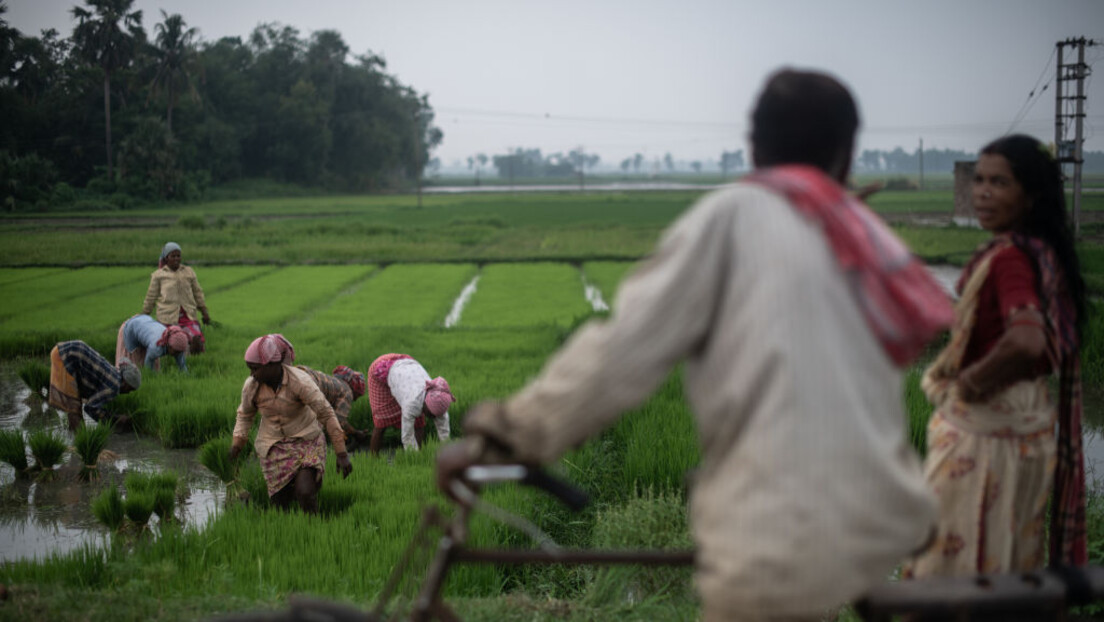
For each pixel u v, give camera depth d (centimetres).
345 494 699
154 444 931
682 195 9881
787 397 155
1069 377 285
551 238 4031
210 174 9425
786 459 155
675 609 432
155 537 642
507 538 586
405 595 237
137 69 8475
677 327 162
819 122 179
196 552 563
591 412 163
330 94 10800
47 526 695
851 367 162
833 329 160
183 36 8794
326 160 10819
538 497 662
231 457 693
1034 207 289
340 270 2828
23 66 8444
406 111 12162
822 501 155
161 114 8875
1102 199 6538
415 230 4522
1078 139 3105
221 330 1525
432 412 799
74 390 923
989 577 218
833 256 165
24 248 3450
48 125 8438
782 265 159
